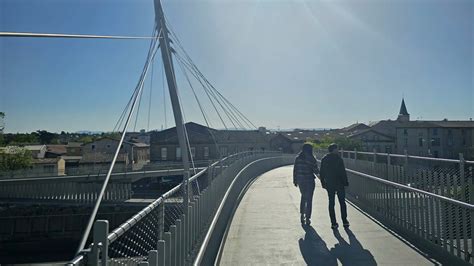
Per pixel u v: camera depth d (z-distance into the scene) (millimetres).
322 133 98250
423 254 6746
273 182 19297
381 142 69312
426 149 63500
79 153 68812
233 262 6500
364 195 11094
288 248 7266
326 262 6406
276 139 82812
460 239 5969
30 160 50500
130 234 3707
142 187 39094
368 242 7566
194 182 6984
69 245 31562
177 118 14805
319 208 11492
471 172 7629
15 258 28688
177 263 4508
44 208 32406
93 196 32562
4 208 32281
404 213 8094
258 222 9602
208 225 7180
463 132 63344
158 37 15266
